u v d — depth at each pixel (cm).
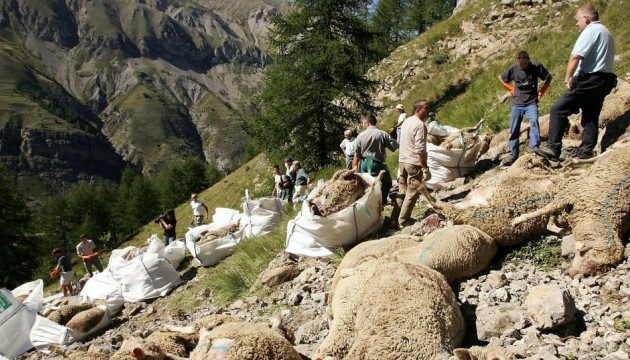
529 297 465
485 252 577
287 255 934
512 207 584
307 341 602
